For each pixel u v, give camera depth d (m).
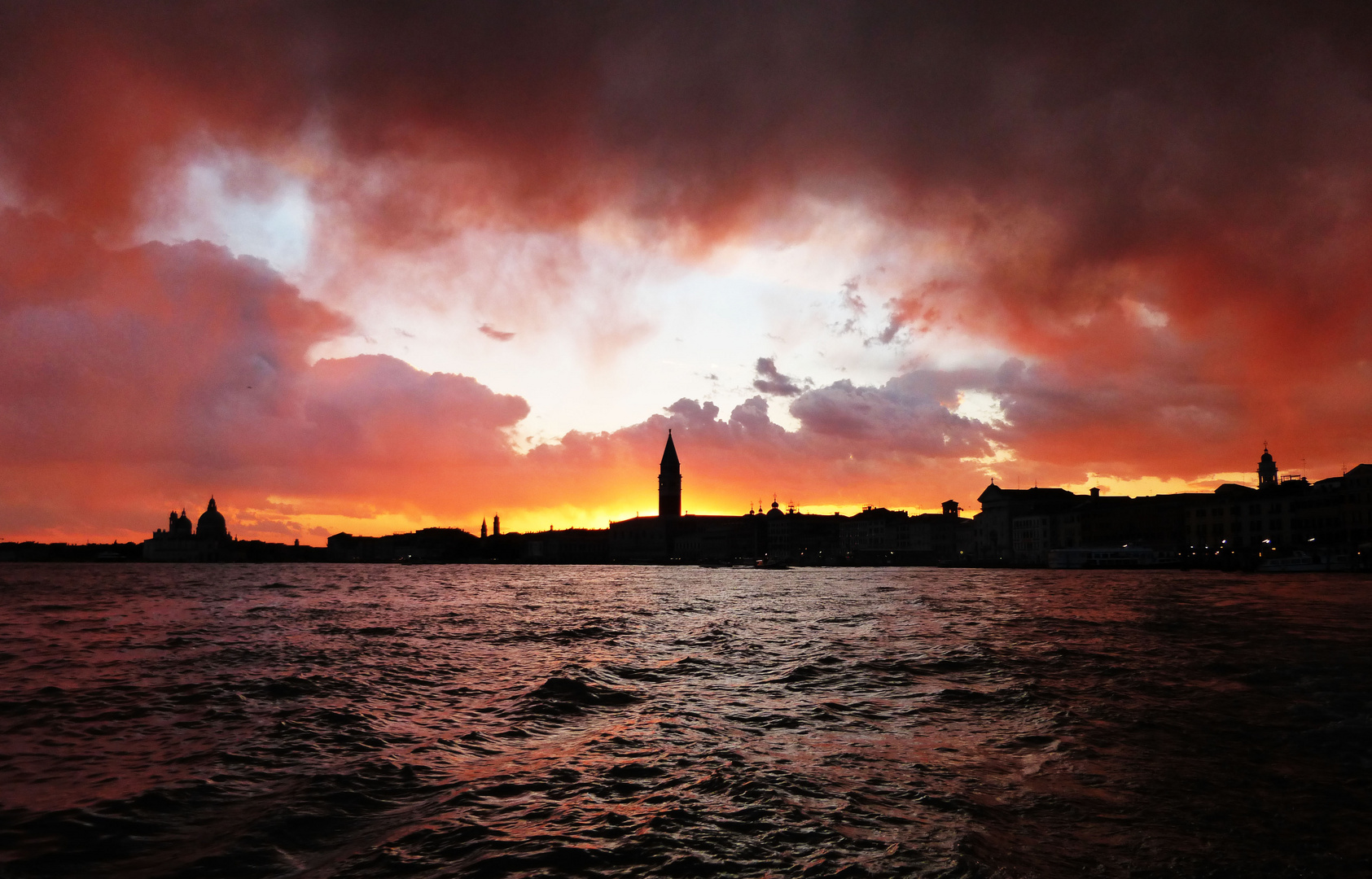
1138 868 13.28
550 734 23.25
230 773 19.17
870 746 21.28
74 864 13.75
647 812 16.02
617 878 12.94
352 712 26.39
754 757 20.27
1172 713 24.45
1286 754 19.86
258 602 97.12
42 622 66.38
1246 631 46.41
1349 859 13.59
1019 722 23.86
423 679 33.91
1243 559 175.50
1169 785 17.52
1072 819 15.51
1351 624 50.03
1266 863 13.48
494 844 14.38
